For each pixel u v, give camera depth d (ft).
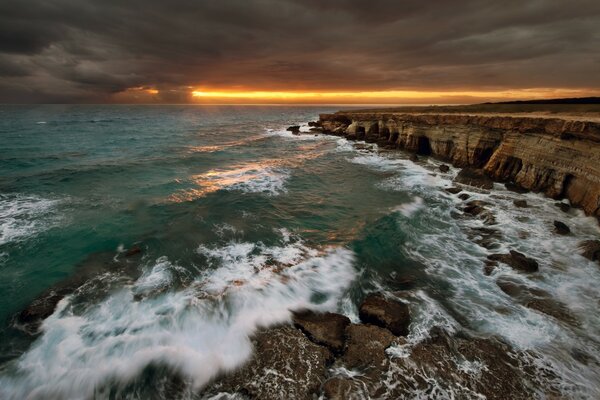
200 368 22.15
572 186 52.16
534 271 34.12
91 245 40.75
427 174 78.13
